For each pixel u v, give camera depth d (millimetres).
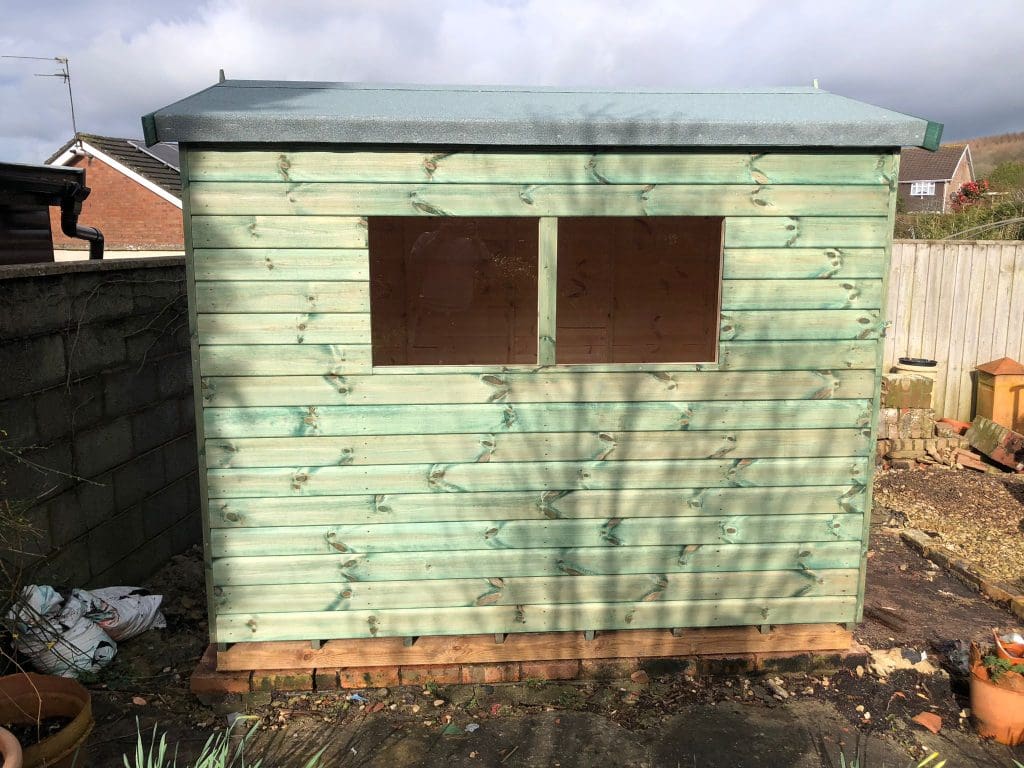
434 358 5848
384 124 3307
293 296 3465
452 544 3705
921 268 8289
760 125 3447
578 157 3482
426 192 3449
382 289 5598
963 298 8344
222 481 3568
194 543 5664
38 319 3797
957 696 3855
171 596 4738
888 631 4453
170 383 5254
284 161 3373
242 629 3691
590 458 3701
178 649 4133
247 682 3703
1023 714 3422
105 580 4453
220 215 3385
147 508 4949
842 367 3742
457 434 3623
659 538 3799
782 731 3551
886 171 3615
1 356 3523
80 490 4180
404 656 3781
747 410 3736
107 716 3529
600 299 6016
